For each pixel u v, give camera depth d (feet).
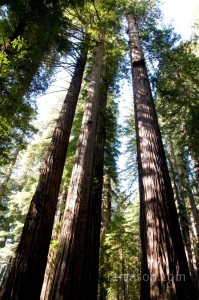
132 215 57.57
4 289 16.26
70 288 14.96
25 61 23.71
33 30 23.38
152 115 23.38
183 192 48.14
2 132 22.67
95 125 24.89
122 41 37.60
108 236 36.04
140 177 19.07
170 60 41.11
